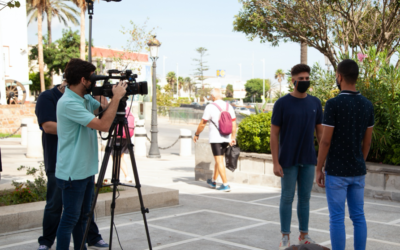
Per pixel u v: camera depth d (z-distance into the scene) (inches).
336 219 139.5
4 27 1309.1
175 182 355.6
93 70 142.8
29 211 197.5
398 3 381.7
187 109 1577.3
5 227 189.6
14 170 406.6
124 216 226.7
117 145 153.0
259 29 479.8
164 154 659.4
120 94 140.7
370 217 227.3
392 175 269.4
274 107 167.8
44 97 161.6
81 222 155.5
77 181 141.8
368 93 290.5
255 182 336.2
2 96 1076.5
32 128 525.7
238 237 189.2
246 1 479.8
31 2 1718.8
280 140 169.0
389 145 289.1
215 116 304.3
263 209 248.2
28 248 170.6
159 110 1887.3
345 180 138.3
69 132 140.7
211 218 225.3
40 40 1706.4
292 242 182.7
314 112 166.2
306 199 170.1
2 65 1081.4
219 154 306.3
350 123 137.1
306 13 439.8
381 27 407.2
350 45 468.4
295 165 166.6
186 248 172.7
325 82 333.7
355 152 138.8
